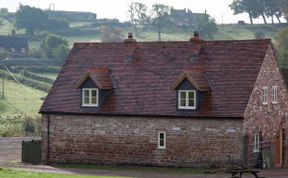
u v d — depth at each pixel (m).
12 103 194.62
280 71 88.56
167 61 87.44
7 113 181.38
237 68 82.81
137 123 83.88
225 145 79.19
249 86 80.62
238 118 78.31
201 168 80.25
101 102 86.44
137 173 77.19
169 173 77.00
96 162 86.19
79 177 67.25
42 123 89.56
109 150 85.44
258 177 67.88
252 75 81.56
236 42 85.31
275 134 86.94
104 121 85.75
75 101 88.19
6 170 74.00
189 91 81.25
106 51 92.38
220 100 80.44
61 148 88.25
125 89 86.75
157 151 82.69
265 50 83.69
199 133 80.44
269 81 85.19
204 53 86.12
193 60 86.00
